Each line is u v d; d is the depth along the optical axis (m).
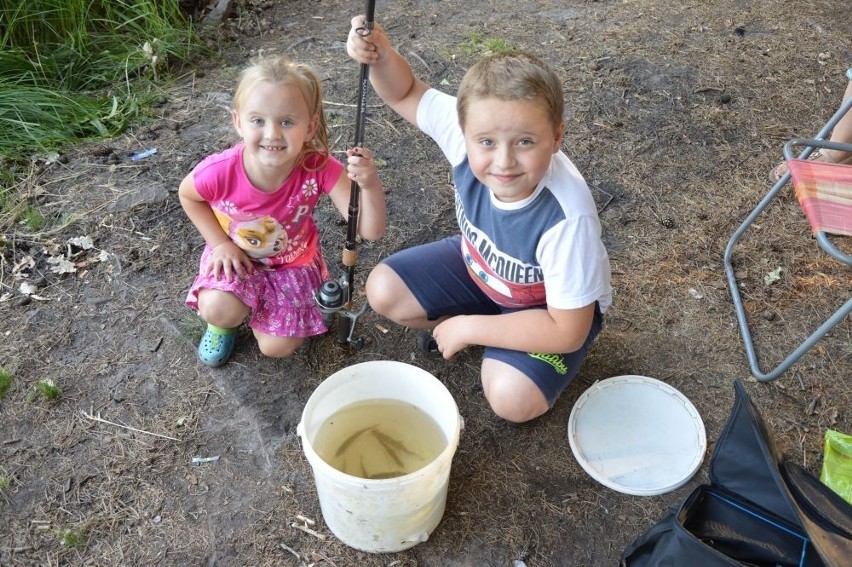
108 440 2.03
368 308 2.44
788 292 2.52
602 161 3.06
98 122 3.16
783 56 3.70
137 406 2.12
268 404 2.14
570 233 1.69
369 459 1.81
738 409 1.65
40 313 2.38
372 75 1.94
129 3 3.73
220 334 2.19
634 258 2.64
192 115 3.28
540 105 1.54
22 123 3.01
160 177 2.91
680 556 1.48
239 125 1.85
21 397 2.13
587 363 2.28
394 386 1.91
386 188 2.92
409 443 1.86
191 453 2.01
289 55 3.74
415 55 3.69
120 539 1.82
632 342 2.35
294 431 2.07
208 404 2.14
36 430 2.05
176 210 2.78
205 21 3.92
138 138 3.13
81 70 3.43
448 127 1.94
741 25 3.96
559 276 1.74
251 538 1.83
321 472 1.59
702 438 2.05
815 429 2.10
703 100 3.39
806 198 1.97
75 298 2.44
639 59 3.65
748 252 2.67
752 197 2.90
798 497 1.56
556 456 2.03
